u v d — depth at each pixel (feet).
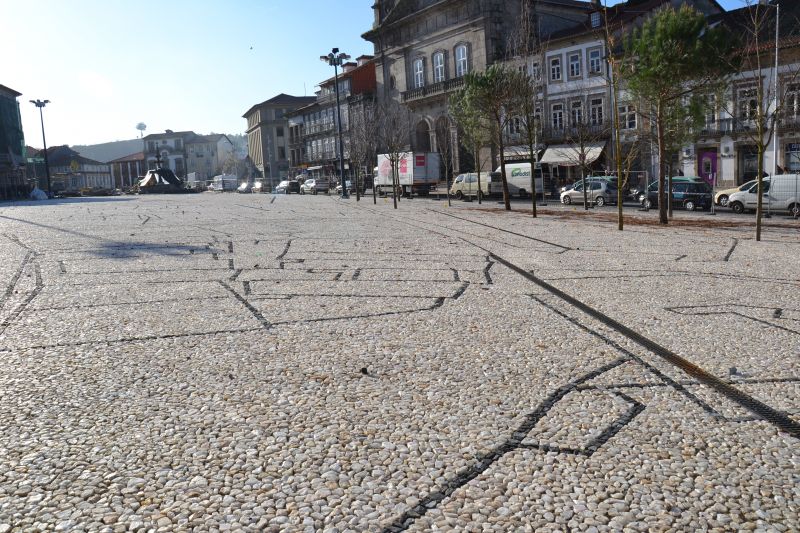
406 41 195.52
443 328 22.11
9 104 249.34
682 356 18.63
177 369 17.80
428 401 15.31
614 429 13.67
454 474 11.82
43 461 12.36
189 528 10.15
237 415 14.55
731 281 30.89
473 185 139.54
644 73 60.23
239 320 23.44
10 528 10.17
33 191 201.67
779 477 11.64
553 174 146.00
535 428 13.76
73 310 25.40
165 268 36.27
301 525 10.22
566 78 147.02
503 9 167.73
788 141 115.24
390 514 10.53
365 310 25.00
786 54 100.63
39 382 16.81
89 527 10.19
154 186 269.85
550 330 21.72
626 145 134.00
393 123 184.75
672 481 11.51
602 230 58.08
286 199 151.02
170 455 12.59
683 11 59.98
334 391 16.01
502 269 35.14
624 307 25.20
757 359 18.28
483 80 82.99
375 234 55.52
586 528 10.12
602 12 62.49
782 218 76.48
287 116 295.69
